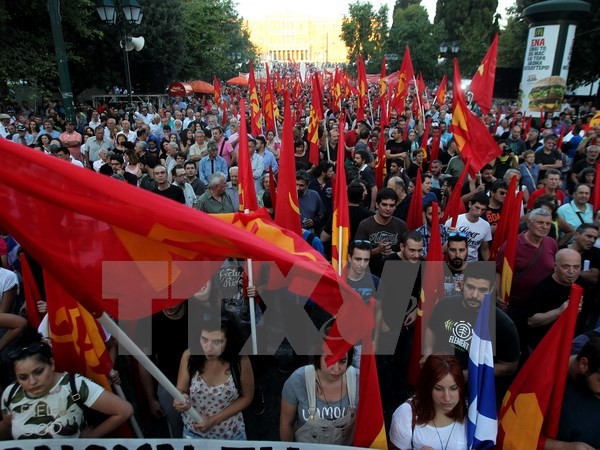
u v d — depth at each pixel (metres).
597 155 8.23
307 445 2.32
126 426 2.74
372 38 54.88
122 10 11.55
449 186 7.28
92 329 2.63
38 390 2.40
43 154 1.73
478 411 2.42
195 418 2.44
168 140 11.84
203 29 36.09
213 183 6.16
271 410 4.01
